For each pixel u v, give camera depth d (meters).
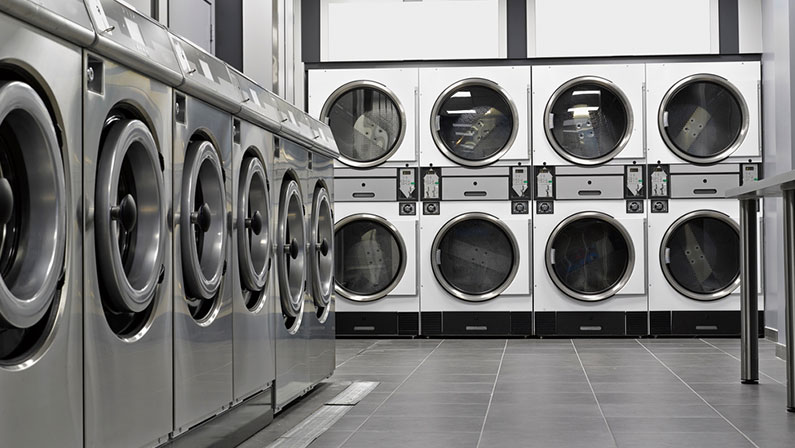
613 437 2.78
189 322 2.36
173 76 2.22
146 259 2.10
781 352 4.87
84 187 1.80
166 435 2.21
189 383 2.35
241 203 2.84
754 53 6.02
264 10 4.14
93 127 1.83
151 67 2.09
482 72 6.11
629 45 6.07
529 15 6.18
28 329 1.65
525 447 2.65
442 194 6.09
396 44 6.21
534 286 6.04
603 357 4.92
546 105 6.05
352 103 6.21
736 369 4.37
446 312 6.08
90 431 1.79
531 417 3.14
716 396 3.55
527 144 6.05
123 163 2.12
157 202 2.13
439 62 6.19
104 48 1.85
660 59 6.06
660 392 3.67
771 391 3.67
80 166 1.78
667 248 5.94
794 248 3.17
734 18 6.04
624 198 6.01
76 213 1.76
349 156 6.19
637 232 5.97
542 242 6.04
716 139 6.03
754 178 5.95
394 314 6.11
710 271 5.99
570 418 3.11
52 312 1.68
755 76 5.98
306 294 3.66
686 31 6.05
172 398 2.24
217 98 2.56
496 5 6.16
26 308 1.53
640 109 6.01
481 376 4.22
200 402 2.43
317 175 3.92
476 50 6.16
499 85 6.07
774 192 3.50
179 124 2.32
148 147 2.07
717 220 5.98
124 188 2.13
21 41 1.56
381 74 6.16
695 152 6.03
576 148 6.08
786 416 3.10
